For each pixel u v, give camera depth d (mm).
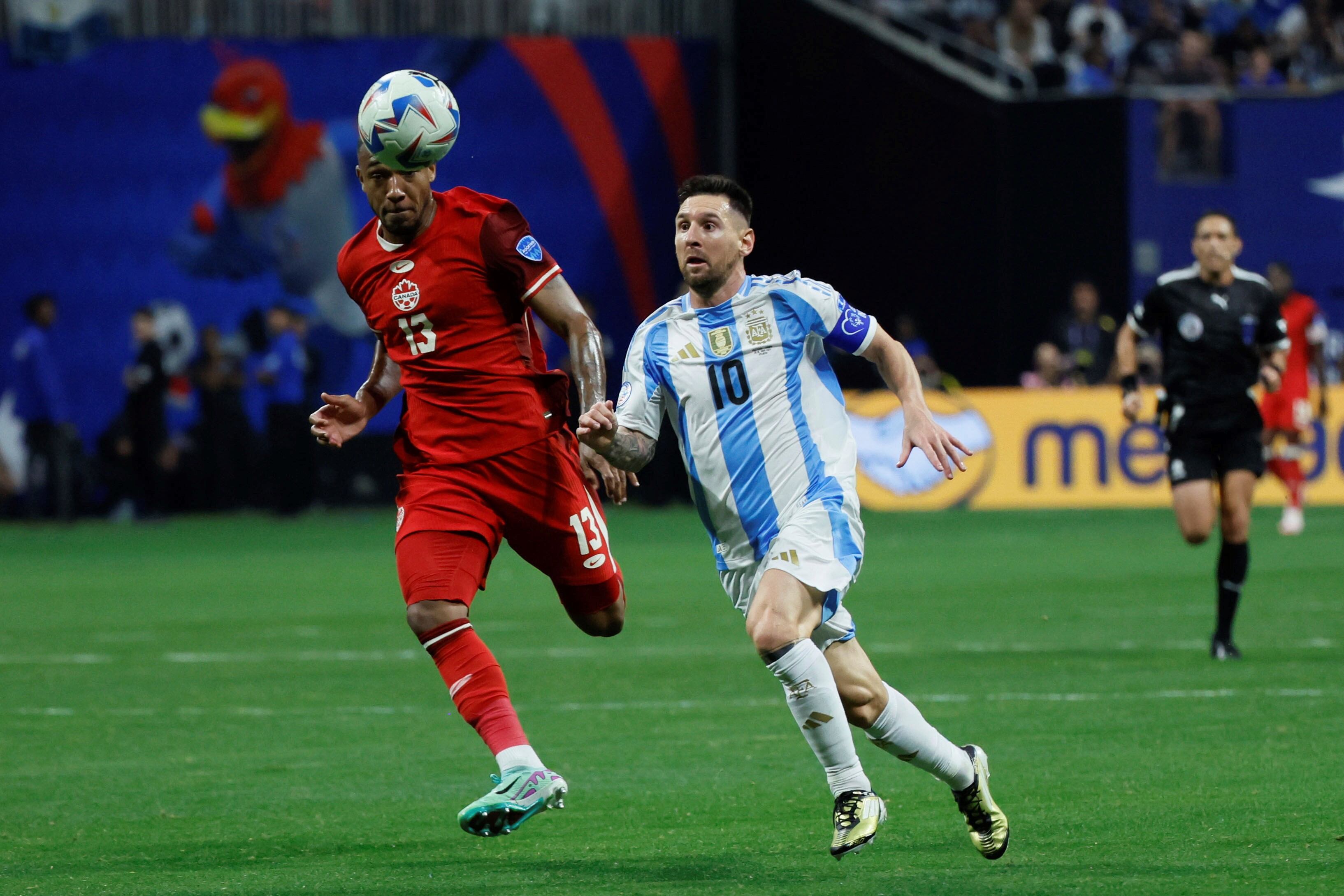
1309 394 67562
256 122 86000
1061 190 80250
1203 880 16562
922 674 32250
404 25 89812
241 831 20266
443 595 18359
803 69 87938
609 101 90250
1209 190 80875
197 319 85875
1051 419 76500
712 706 29516
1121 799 20797
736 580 18703
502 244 18672
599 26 91750
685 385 18391
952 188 82125
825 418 18453
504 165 89375
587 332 18688
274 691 32125
